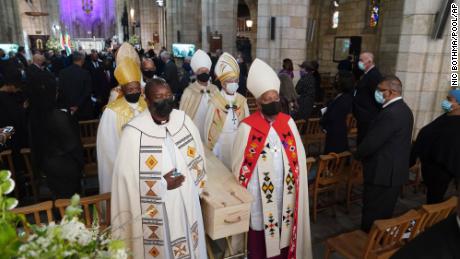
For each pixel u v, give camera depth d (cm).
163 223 254
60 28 2962
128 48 409
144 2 2623
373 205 352
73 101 644
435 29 505
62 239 115
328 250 309
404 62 543
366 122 496
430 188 414
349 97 498
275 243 304
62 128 339
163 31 2569
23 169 489
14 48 1425
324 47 1839
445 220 131
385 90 332
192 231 259
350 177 443
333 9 1770
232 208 265
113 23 3164
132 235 252
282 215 301
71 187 359
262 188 293
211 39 1343
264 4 970
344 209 469
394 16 1399
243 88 921
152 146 247
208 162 347
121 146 249
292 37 980
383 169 334
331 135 504
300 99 698
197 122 506
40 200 480
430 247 123
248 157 293
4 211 115
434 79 532
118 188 251
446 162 381
